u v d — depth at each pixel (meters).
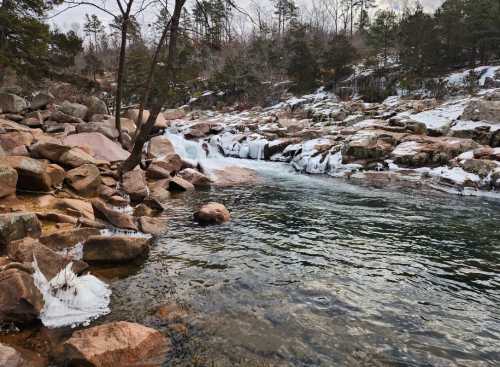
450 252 6.89
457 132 17.33
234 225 8.32
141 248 6.06
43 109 16.14
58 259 4.78
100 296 4.64
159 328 4.01
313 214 9.52
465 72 32.25
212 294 4.90
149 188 11.77
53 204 7.45
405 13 47.78
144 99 14.34
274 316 4.40
